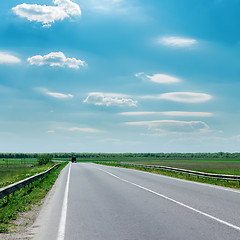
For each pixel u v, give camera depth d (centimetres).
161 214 911
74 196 1368
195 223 783
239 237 645
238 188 1723
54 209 1045
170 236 657
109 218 863
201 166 7331
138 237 653
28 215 975
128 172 3425
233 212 938
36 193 1523
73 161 11144
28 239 668
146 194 1411
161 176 2727
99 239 644
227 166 7362
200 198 1264
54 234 699
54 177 2586
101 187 1758
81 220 843
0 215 905
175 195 1368
